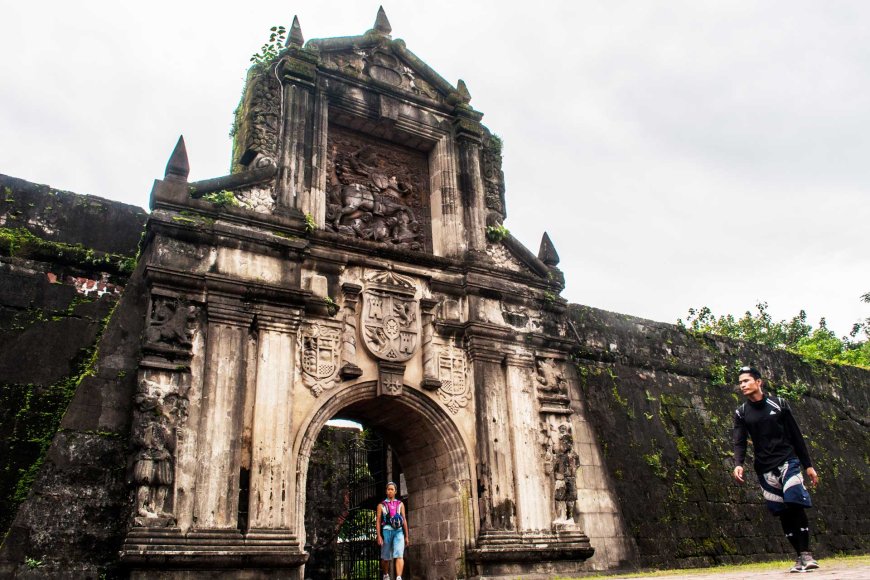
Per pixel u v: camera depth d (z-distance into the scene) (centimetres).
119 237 1445
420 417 1496
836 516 2286
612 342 2064
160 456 1155
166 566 1100
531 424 1567
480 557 1388
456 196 1702
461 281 1605
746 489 2080
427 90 1775
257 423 1260
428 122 1741
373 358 1452
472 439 1505
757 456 790
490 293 1625
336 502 2348
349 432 2473
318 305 1409
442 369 1524
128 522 1129
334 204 1598
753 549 1973
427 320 1534
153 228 1299
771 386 2430
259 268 1367
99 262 1386
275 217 1419
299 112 1538
